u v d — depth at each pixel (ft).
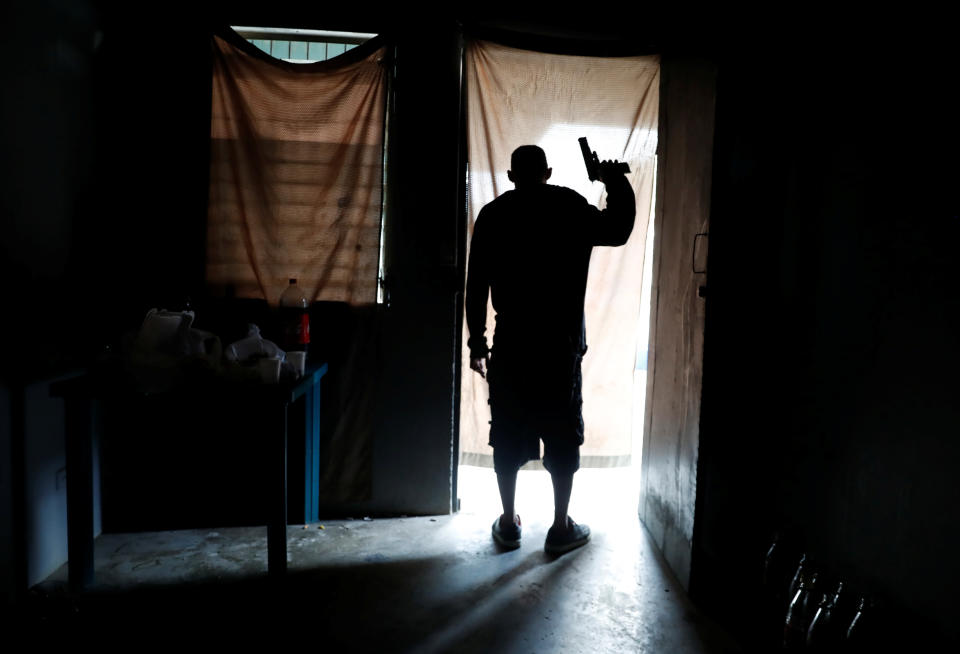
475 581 7.13
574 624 6.28
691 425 6.86
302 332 8.09
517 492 10.01
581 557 7.77
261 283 8.79
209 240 8.66
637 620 6.37
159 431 8.33
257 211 8.71
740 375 6.55
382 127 8.72
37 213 6.62
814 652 5.03
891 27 4.73
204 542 8.05
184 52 8.36
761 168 6.54
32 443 6.61
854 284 5.16
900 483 4.51
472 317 7.74
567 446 7.63
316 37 9.03
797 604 5.46
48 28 6.78
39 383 6.72
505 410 7.62
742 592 6.73
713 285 6.41
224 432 8.41
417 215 8.80
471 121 9.01
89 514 6.79
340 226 8.80
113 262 8.35
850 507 5.15
